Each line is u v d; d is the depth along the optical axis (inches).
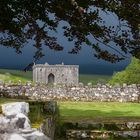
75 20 589.9
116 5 574.6
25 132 255.4
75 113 1114.7
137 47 623.8
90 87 1697.8
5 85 1680.6
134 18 588.4
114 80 2518.5
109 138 753.6
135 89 1684.3
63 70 3299.7
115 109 1295.5
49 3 586.6
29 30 650.2
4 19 586.6
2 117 278.2
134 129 787.4
